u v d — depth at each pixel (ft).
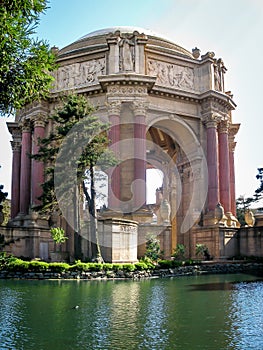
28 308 55.42
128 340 39.34
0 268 94.68
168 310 54.49
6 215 216.74
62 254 113.80
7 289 74.23
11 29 41.68
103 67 158.51
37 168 153.99
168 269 108.06
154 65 161.79
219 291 73.51
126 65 153.28
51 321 47.50
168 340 39.32
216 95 164.45
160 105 159.33
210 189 160.97
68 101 116.26
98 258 102.12
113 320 48.11
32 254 132.57
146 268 102.12
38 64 47.14
